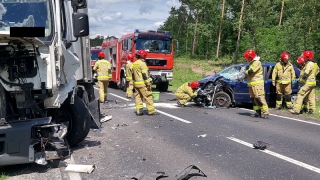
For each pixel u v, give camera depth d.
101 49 27.73
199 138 7.91
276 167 5.86
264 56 29.42
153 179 5.10
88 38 9.60
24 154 5.18
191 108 12.71
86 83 9.88
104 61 14.19
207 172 5.56
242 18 35.16
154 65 19.27
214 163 6.05
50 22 5.45
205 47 65.75
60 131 5.80
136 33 19.03
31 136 5.29
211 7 52.25
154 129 8.89
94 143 7.37
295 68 13.99
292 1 25.58
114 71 22.05
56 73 5.43
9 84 5.15
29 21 5.40
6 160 5.11
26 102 5.21
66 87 6.24
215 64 46.78
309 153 6.74
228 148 7.06
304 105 12.38
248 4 33.66
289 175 5.46
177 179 5.15
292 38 26.09
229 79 12.99
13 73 5.14
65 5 6.37
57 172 5.43
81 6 6.02
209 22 54.84
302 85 12.80
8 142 5.10
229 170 5.67
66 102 6.63
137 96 11.05
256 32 32.75
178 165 5.91
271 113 12.06
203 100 13.09
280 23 44.97
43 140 5.41
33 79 5.19
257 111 10.98
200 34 56.25
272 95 13.37
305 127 9.42
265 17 34.72
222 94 12.97
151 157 6.38
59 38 5.56
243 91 12.95
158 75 19.33
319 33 24.97
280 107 12.88
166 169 5.70
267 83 13.23
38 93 5.35
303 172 5.62
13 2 5.47
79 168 5.54
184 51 77.31
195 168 5.54
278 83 12.73
